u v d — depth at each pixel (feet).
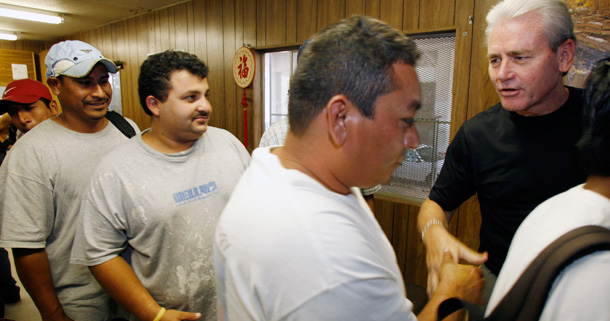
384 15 7.84
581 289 1.43
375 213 8.62
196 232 3.53
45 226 3.80
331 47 1.59
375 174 1.74
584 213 1.62
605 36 5.33
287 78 10.14
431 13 7.19
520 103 2.97
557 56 2.83
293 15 9.39
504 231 3.52
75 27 16.33
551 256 1.53
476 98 6.84
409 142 1.74
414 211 7.94
